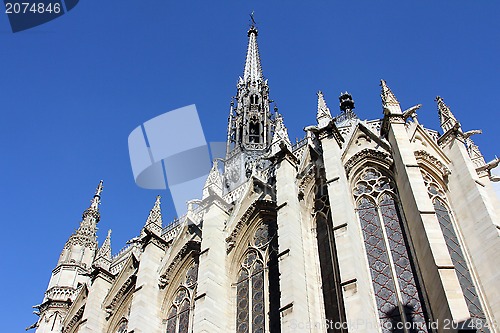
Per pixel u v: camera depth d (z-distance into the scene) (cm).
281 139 3588
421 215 2473
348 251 2489
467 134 3194
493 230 2597
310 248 2959
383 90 3303
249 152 5447
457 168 2992
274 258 3166
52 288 4819
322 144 3169
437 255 2286
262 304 3014
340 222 2642
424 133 3164
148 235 3831
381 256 2697
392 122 3075
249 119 5947
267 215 3409
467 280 2558
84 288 4331
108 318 3919
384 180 3052
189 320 3384
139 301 3475
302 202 3186
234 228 3447
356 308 2258
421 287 2483
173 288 3662
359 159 3191
